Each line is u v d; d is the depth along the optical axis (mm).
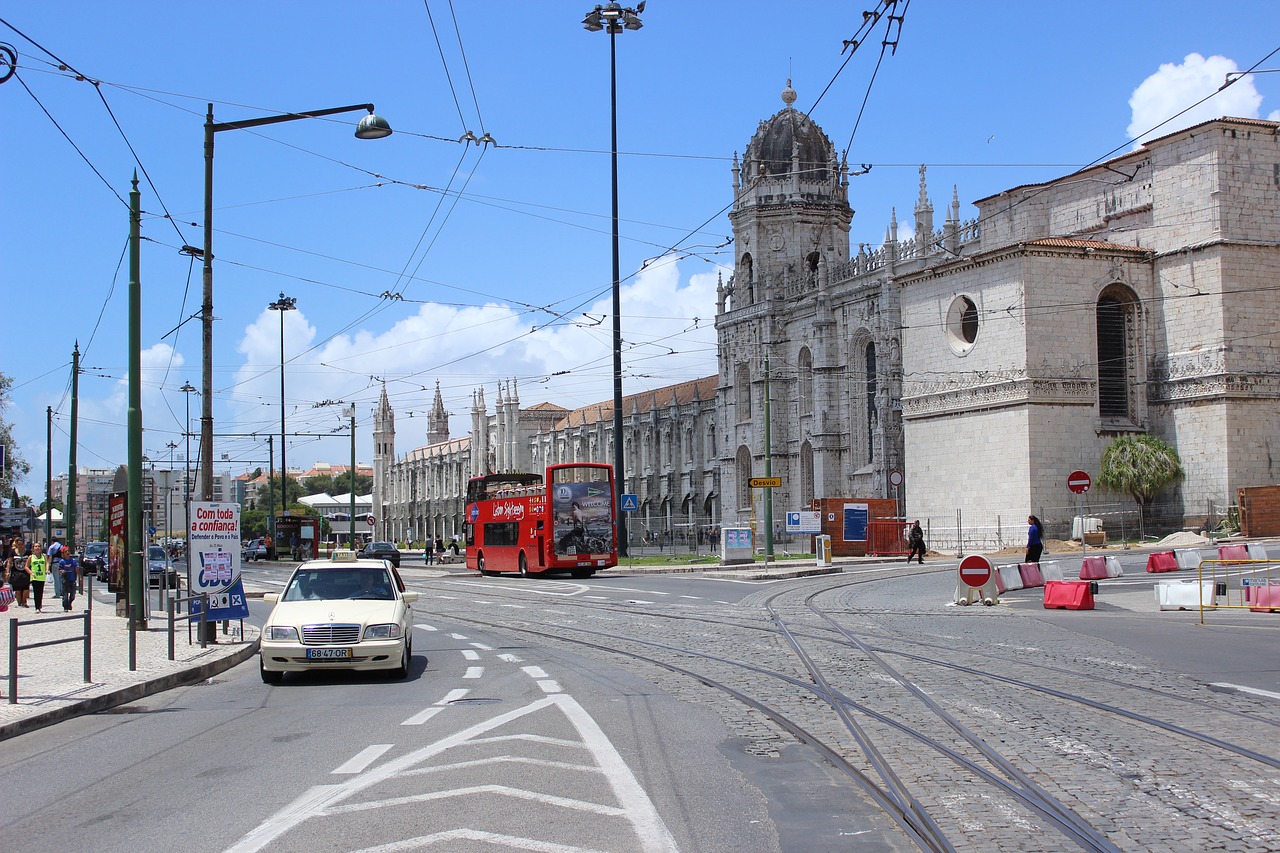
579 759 11477
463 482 169500
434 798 9828
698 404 112750
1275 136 58625
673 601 36844
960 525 62062
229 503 25109
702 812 9328
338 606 19328
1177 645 21422
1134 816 9039
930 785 10266
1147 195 61500
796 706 14984
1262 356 57594
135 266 26141
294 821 9133
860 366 84875
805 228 96938
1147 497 58188
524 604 37906
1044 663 19078
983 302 61094
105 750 13062
